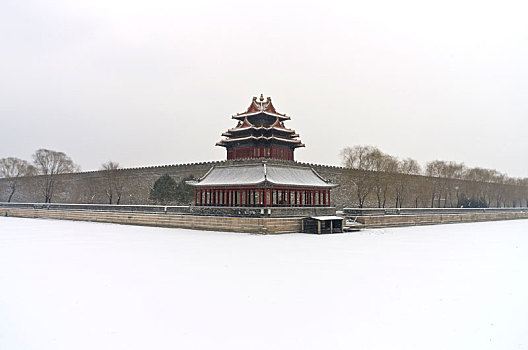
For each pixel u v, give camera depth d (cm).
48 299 2020
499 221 9662
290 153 7900
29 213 9556
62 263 3045
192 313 1805
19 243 4353
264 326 1648
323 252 3675
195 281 2416
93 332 1577
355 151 10406
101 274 2622
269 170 6309
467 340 1498
